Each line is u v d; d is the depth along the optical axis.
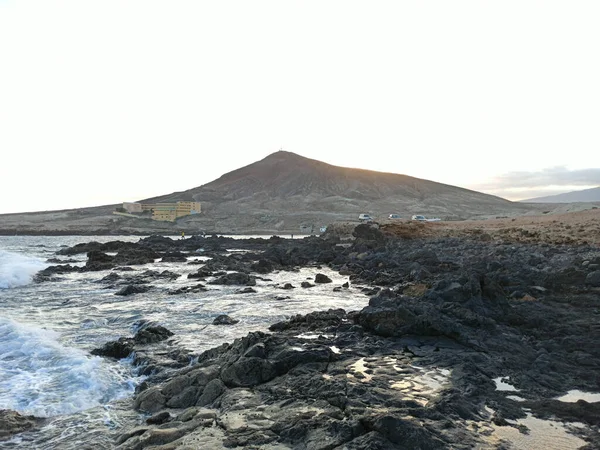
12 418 9.28
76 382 11.73
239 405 9.05
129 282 33.06
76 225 193.38
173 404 9.97
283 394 9.52
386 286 29.41
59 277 36.84
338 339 14.19
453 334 13.76
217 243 80.69
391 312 14.73
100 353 14.74
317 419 7.98
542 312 17.25
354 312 18.20
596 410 8.77
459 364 11.45
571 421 8.38
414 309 15.23
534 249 36.22
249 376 10.55
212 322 19.08
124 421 9.45
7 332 16.45
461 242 47.06
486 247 41.03
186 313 21.12
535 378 10.63
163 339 16.03
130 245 70.00
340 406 8.70
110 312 21.69
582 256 30.52
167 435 7.88
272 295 26.58
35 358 13.66
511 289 21.16
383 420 7.38
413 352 12.73
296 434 7.60
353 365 11.41
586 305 18.53
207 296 26.31
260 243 82.75
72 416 9.70
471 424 8.14
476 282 17.47
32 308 22.83
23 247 81.00
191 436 7.73
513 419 8.42
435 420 8.12
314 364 11.21
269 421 8.25
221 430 7.96
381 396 9.13
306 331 15.73
